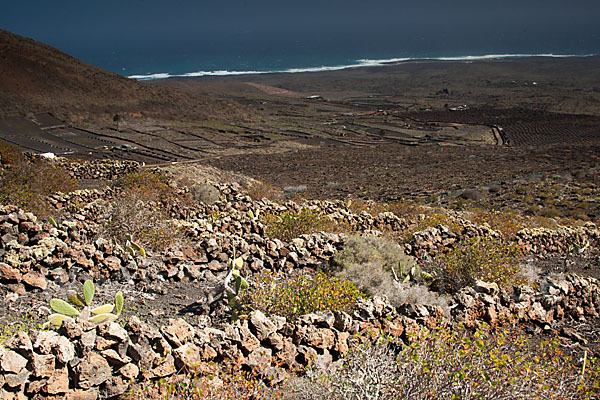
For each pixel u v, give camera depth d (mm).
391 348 5566
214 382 4305
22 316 5617
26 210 12234
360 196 39281
